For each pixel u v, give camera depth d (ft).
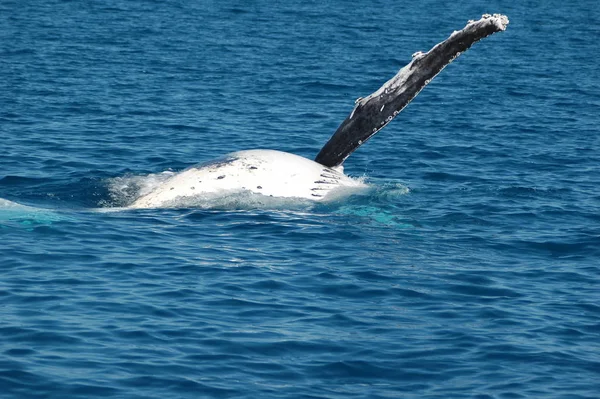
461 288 171.42
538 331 152.05
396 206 225.35
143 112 347.56
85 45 530.27
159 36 596.70
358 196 226.38
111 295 159.84
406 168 273.33
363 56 546.67
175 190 219.00
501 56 577.84
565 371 137.08
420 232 206.28
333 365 136.98
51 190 230.27
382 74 479.82
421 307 161.48
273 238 195.93
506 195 241.96
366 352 141.69
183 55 512.63
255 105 375.86
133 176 238.68
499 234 207.00
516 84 460.96
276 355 139.33
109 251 183.01
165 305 156.46
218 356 137.90
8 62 451.94
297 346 142.72
